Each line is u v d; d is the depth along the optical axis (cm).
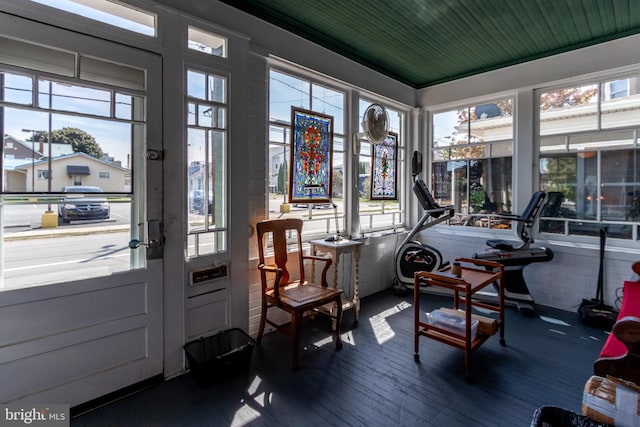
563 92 374
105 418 189
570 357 261
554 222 381
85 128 198
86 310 196
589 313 322
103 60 199
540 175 391
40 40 177
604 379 149
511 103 415
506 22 312
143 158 220
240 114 268
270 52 299
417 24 316
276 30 304
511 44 358
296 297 262
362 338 296
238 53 265
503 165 421
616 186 343
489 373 238
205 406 201
